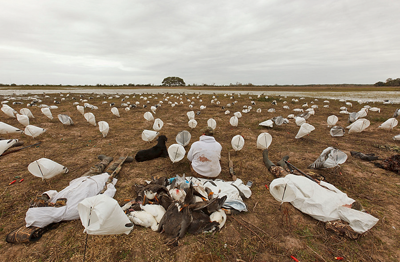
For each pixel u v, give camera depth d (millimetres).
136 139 8570
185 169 5734
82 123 11531
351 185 4918
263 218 3775
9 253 2908
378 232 3426
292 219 3736
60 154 6754
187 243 3133
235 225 3572
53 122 11641
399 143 8203
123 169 5621
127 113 15633
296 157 6812
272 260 2912
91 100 25156
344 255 3000
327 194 3873
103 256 2879
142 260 2852
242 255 2973
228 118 14008
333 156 5434
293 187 3410
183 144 7074
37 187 4660
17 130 7977
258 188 4852
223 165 6129
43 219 3221
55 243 3090
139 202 3883
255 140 8773
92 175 4664
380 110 17328
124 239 3168
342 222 3434
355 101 25375
